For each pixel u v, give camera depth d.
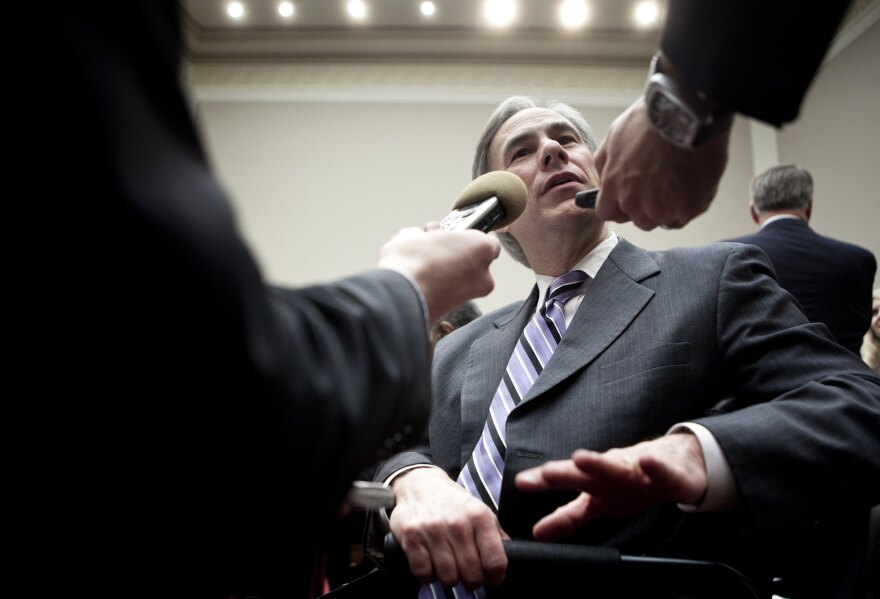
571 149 1.26
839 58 5.36
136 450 0.36
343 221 6.55
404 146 6.71
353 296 0.49
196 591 0.41
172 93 0.37
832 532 0.91
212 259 0.35
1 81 0.31
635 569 0.71
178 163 0.37
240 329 0.36
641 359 0.90
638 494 0.63
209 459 0.37
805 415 0.75
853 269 2.24
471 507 0.76
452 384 1.16
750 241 2.37
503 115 1.38
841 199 5.26
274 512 0.40
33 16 0.32
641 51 6.81
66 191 0.32
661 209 0.72
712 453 0.71
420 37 6.83
